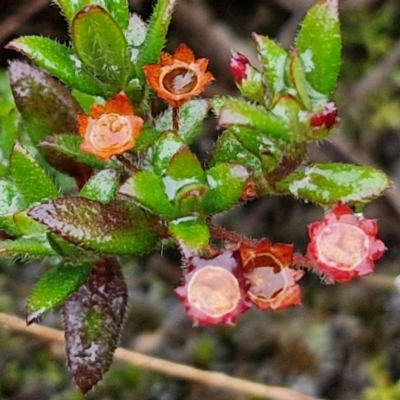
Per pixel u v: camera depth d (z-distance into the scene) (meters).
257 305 0.10
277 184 0.11
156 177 0.11
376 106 0.23
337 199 0.11
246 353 0.20
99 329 0.12
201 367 0.20
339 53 0.11
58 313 0.20
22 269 0.21
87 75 0.11
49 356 0.20
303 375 0.20
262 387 0.16
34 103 0.13
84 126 0.10
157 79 0.10
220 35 0.22
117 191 0.11
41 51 0.11
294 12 0.23
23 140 0.14
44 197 0.12
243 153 0.11
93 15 0.11
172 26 0.22
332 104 0.10
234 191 0.11
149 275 0.22
